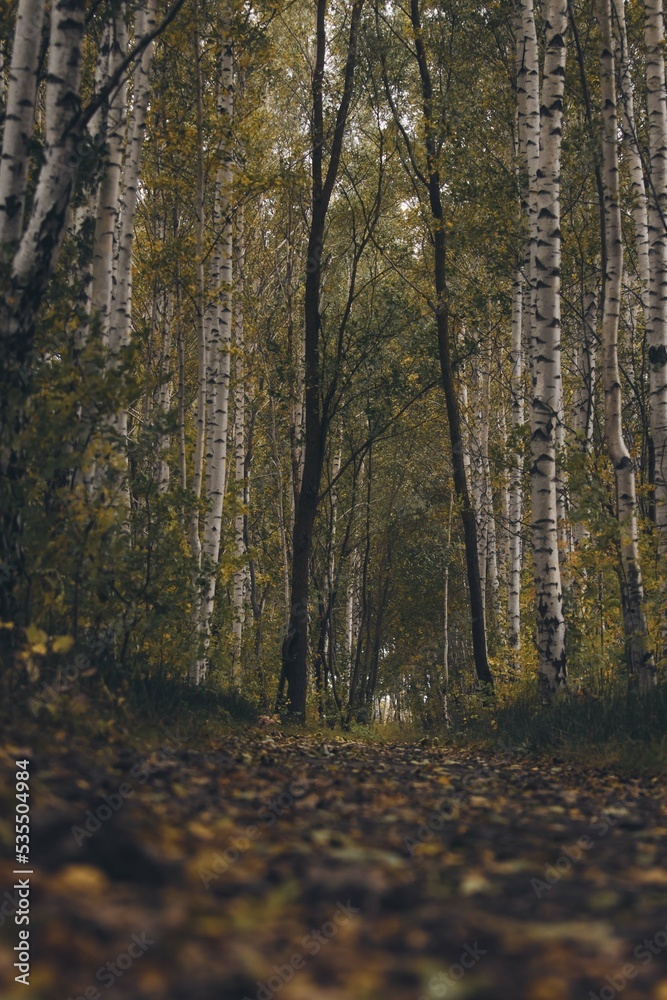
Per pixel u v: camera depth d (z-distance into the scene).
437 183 21.72
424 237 25.19
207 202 24.25
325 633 26.92
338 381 21.80
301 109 28.25
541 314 15.92
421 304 23.20
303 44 28.17
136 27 15.58
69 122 8.88
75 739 6.47
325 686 26.17
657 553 15.35
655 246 16.44
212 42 18.19
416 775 8.85
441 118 21.14
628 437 23.97
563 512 22.36
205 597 16.73
